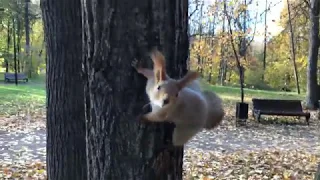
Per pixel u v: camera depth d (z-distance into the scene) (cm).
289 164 573
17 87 2055
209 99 128
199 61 1775
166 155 142
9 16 2358
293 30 2109
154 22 141
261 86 2497
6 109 1256
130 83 141
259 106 1104
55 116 294
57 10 286
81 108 291
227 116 1126
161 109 113
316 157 633
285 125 1037
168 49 143
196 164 573
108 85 143
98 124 148
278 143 802
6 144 749
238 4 1364
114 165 146
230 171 531
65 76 289
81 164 294
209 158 620
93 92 147
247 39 1914
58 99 292
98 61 145
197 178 496
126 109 142
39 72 2680
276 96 1900
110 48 142
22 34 2677
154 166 142
